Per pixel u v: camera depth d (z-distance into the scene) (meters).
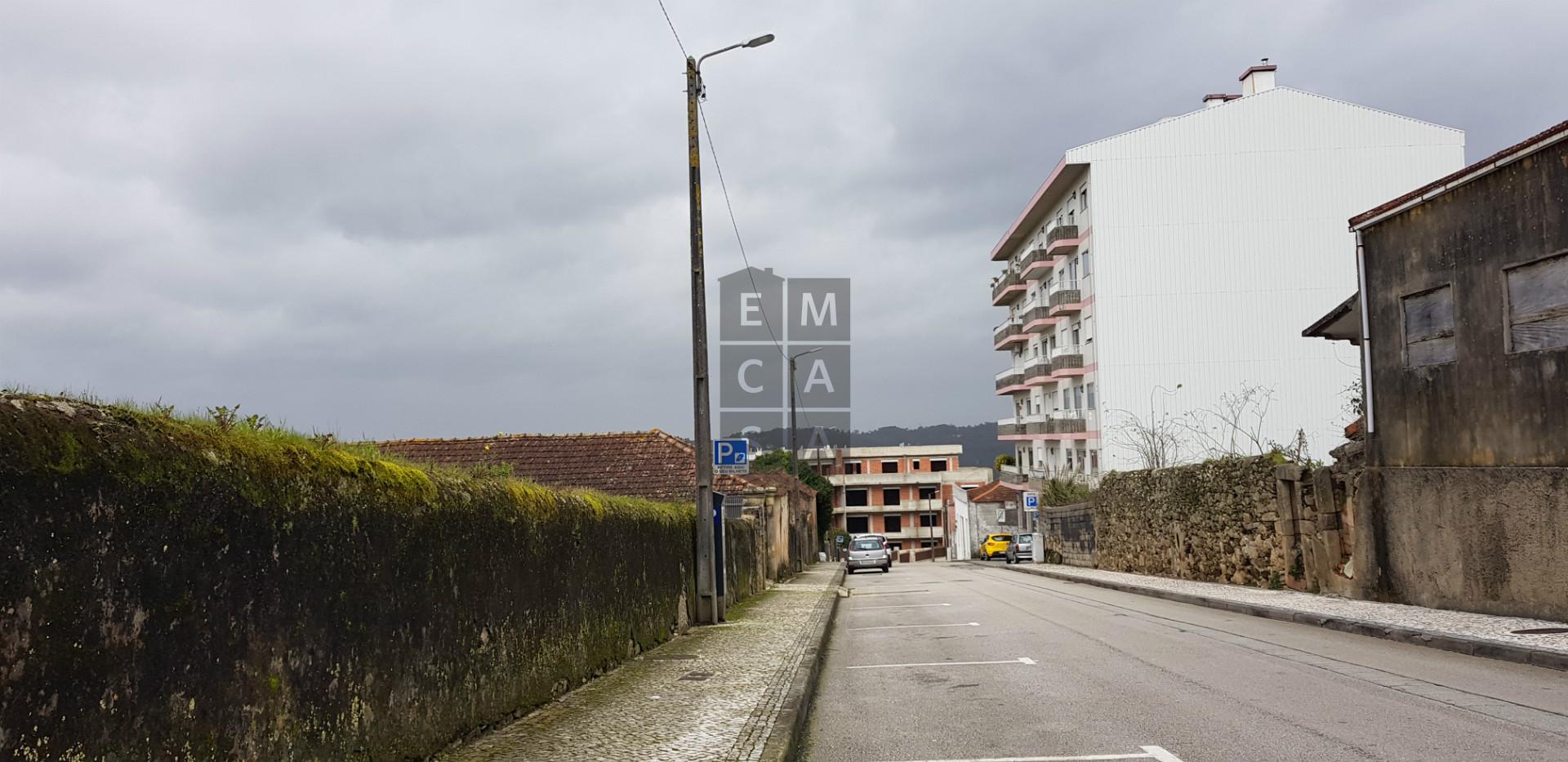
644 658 11.60
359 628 5.33
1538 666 9.95
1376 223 15.75
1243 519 21.30
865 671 11.47
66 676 3.33
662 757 6.41
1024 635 14.23
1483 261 13.54
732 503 24.08
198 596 4.00
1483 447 13.55
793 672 10.18
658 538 13.49
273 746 4.46
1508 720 7.22
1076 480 49.53
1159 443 40.91
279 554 4.59
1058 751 6.74
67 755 3.31
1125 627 14.82
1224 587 21.17
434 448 26.28
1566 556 12.12
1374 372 15.85
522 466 25.34
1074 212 51.12
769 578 30.48
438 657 6.39
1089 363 49.03
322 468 5.02
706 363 16.23
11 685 3.11
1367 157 46.34
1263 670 10.00
